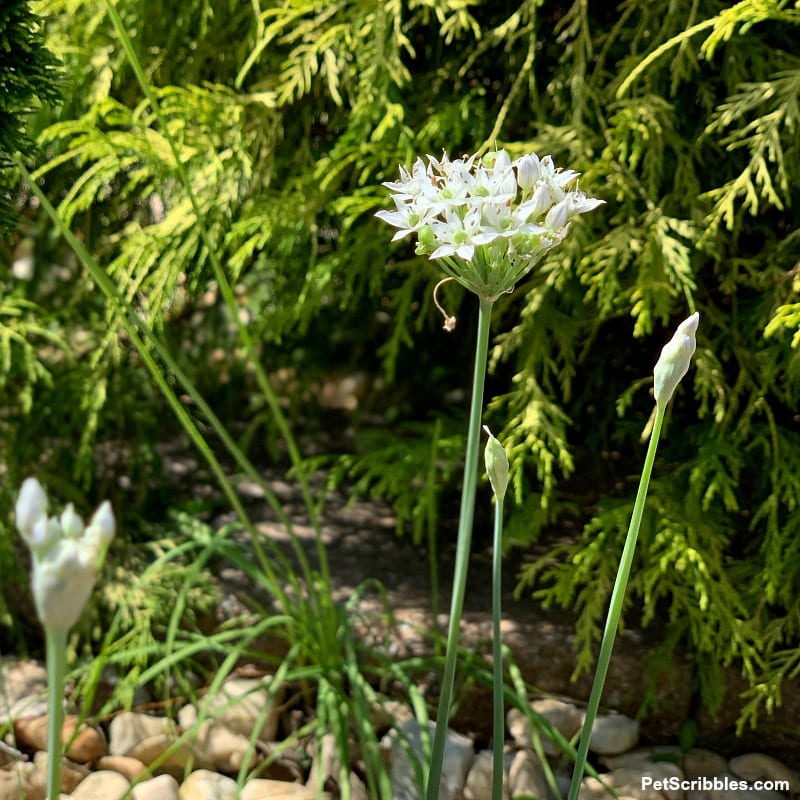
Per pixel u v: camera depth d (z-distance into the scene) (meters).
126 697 0.79
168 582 0.84
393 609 0.83
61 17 0.84
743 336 0.80
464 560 0.66
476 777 0.77
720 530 0.80
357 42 0.80
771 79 0.78
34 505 0.57
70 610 0.57
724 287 0.78
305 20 0.83
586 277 0.76
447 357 1.06
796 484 0.77
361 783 0.76
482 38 0.84
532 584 0.83
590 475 0.94
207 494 0.99
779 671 0.77
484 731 0.80
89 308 0.95
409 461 0.86
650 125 0.77
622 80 0.78
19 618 0.86
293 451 0.77
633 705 0.80
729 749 0.79
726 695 0.79
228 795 0.75
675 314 0.81
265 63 0.85
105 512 0.57
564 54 0.80
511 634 0.81
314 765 0.77
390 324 1.10
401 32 0.82
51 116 0.84
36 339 1.01
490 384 0.95
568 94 0.82
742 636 0.77
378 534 0.93
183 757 0.78
